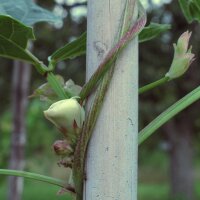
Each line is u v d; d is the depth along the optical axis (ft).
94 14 0.92
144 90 0.98
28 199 13.78
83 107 0.96
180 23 10.33
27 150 13.39
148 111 10.76
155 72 10.30
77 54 1.09
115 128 0.89
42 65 1.05
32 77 10.33
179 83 10.91
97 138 0.89
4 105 11.53
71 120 0.90
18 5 1.20
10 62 10.47
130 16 0.91
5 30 1.00
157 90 10.77
